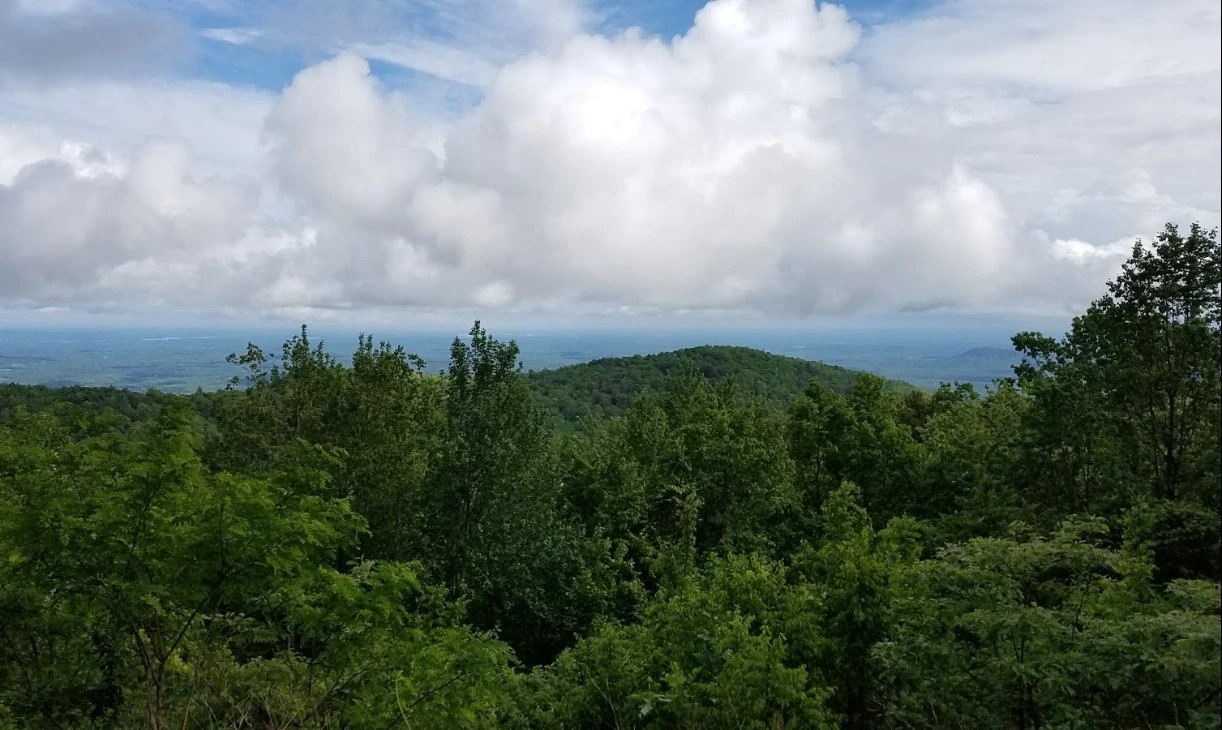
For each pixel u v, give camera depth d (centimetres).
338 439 1897
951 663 812
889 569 1124
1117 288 1702
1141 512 1233
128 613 805
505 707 1106
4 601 855
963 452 2194
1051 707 791
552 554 2006
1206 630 599
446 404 2073
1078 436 1711
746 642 1015
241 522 789
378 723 862
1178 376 1564
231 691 1026
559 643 2141
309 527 825
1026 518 1738
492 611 2044
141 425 874
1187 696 643
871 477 2308
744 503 2397
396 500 1972
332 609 877
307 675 1003
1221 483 776
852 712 1162
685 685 1019
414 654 910
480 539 1850
